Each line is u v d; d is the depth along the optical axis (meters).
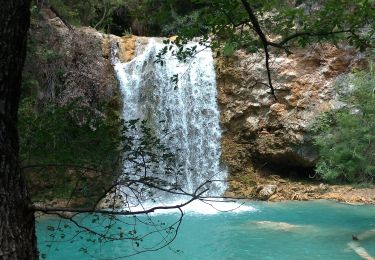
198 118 15.98
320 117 13.84
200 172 15.64
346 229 9.99
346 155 11.55
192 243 8.97
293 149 14.75
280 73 14.91
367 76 12.30
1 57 2.02
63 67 14.19
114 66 15.91
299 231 9.88
